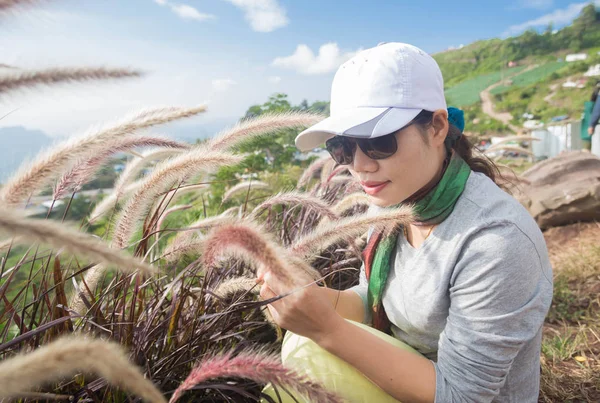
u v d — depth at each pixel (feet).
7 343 3.01
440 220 4.28
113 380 1.70
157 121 3.32
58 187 4.25
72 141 2.99
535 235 4.02
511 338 3.82
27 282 4.20
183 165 4.32
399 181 4.10
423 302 4.48
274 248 2.77
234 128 5.04
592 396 6.70
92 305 4.22
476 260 3.92
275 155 16.33
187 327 4.82
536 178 16.12
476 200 4.16
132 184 5.17
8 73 2.08
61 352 1.62
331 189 10.03
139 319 4.70
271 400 4.04
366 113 3.98
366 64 4.18
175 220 8.31
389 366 3.94
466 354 3.94
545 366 7.48
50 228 1.62
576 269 11.36
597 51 298.76
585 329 8.81
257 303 3.95
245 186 7.68
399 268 4.88
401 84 3.97
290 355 4.54
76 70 2.20
